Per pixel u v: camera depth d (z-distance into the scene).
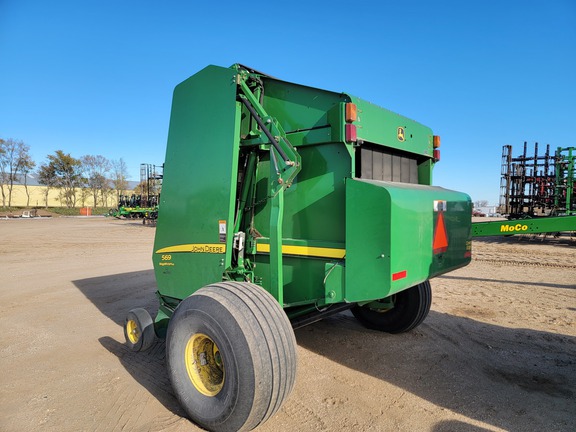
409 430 2.92
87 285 8.41
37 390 3.61
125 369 4.06
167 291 4.21
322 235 3.51
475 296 7.00
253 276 3.73
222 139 3.60
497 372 3.89
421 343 4.67
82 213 58.38
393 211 2.98
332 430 2.93
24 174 60.22
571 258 11.51
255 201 3.80
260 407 2.62
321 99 3.43
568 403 3.29
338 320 5.62
